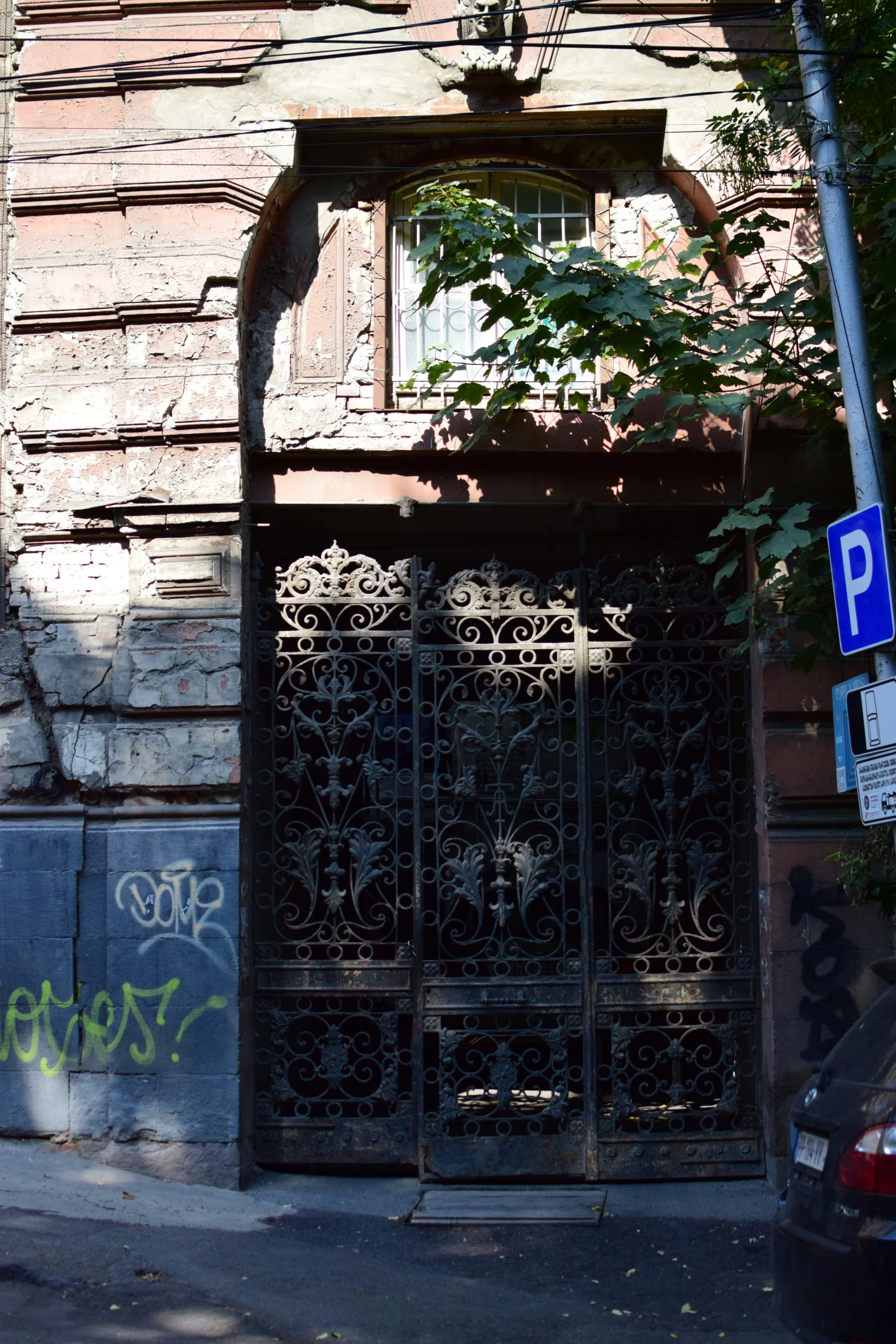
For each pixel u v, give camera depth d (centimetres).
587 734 740
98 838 712
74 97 750
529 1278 583
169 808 704
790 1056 700
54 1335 488
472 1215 666
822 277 646
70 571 731
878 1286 366
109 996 696
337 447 741
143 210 737
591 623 775
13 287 749
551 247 722
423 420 748
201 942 695
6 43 764
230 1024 690
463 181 786
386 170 762
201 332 727
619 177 776
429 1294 561
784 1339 513
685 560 854
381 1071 729
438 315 777
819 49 596
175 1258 582
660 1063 807
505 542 851
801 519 625
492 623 754
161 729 709
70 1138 692
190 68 744
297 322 759
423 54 748
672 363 630
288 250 765
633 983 732
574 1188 714
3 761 721
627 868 744
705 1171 723
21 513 732
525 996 730
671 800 741
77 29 754
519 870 738
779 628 720
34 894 707
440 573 888
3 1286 534
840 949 704
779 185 728
